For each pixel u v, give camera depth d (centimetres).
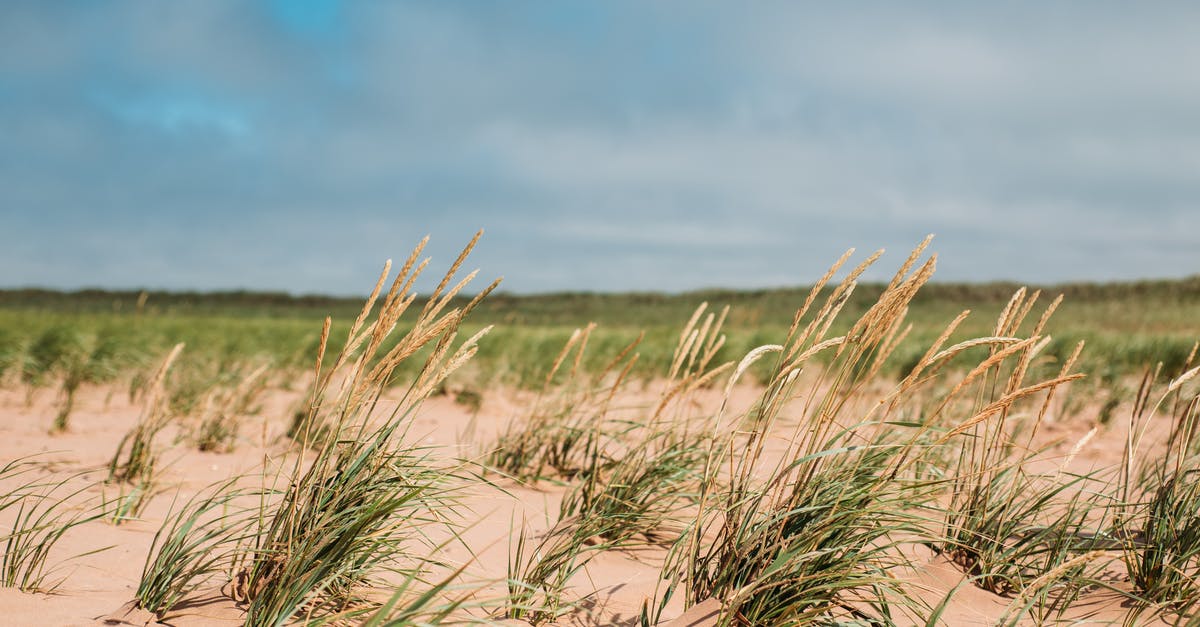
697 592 238
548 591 236
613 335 1100
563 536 292
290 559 201
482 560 269
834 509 211
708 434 341
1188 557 249
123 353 828
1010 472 308
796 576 214
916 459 213
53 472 377
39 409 581
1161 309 3066
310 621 192
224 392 576
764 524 214
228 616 203
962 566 272
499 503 338
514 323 1239
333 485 217
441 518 305
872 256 203
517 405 661
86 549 264
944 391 531
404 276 206
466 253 204
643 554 290
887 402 213
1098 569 261
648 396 664
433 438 478
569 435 415
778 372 219
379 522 217
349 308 4275
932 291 4550
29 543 255
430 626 167
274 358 859
